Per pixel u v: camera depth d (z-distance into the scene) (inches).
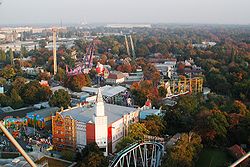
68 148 6870.1
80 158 6190.9
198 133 7135.8
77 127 6712.6
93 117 6560.0
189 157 5866.1
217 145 7160.4
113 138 6870.1
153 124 7367.1
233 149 6614.2
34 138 7509.8
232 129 7342.5
